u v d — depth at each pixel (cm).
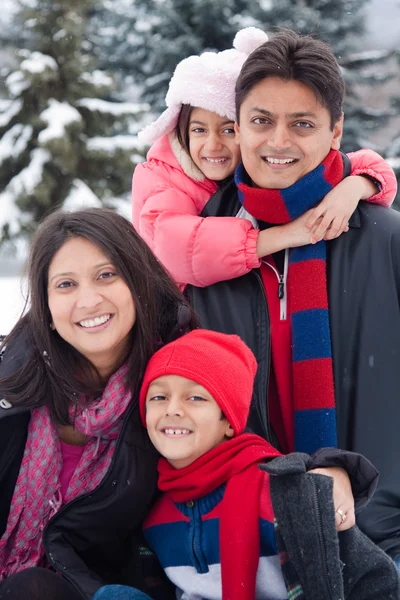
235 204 264
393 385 238
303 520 178
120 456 204
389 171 256
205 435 200
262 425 236
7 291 888
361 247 244
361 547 185
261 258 251
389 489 235
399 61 1575
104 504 205
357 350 240
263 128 238
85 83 1583
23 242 1506
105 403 206
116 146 1570
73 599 194
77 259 203
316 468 190
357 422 237
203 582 195
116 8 1636
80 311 202
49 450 210
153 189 275
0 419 206
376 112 1567
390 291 241
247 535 188
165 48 1438
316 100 234
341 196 241
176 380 200
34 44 1594
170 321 227
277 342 247
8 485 214
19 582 192
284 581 185
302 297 241
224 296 250
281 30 262
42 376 209
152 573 210
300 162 239
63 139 1494
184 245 248
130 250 209
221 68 264
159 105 1600
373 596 184
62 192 1525
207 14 1400
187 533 199
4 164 1552
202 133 270
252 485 193
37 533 211
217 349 206
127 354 213
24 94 1570
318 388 235
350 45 1482
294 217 243
